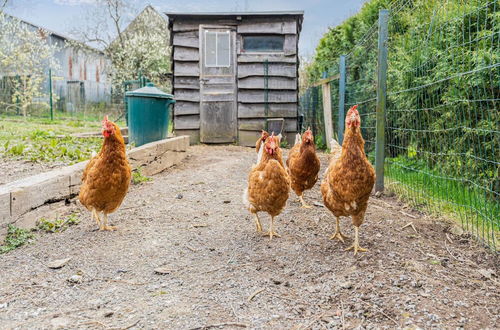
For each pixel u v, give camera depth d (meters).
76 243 3.70
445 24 4.53
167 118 8.30
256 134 11.29
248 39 11.18
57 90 25.20
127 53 24.72
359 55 7.63
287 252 3.50
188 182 6.06
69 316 2.48
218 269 3.16
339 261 3.27
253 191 3.82
